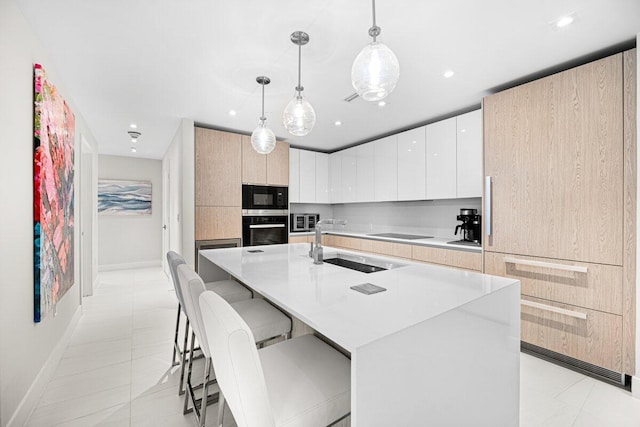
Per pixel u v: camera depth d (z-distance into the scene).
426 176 3.56
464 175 3.15
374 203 4.86
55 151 2.09
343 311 1.05
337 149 5.26
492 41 1.95
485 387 1.25
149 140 4.60
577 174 2.13
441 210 3.90
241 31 1.84
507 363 1.37
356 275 1.62
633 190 1.89
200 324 1.33
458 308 1.10
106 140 4.58
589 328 2.08
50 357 2.05
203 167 3.72
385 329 0.91
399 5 1.60
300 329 1.70
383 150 4.16
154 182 6.16
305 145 4.96
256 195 4.19
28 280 1.68
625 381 1.96
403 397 0.92
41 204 1.77
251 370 0.79
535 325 2.36
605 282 2.01
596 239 2.04
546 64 2.25
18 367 1.55
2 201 1.40
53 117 2.03
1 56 1.39
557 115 2.22
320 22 1.75
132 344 2.56
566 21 1.74
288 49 2.04
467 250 2.91
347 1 1.57
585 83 2.09
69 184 2.51
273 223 4.36
